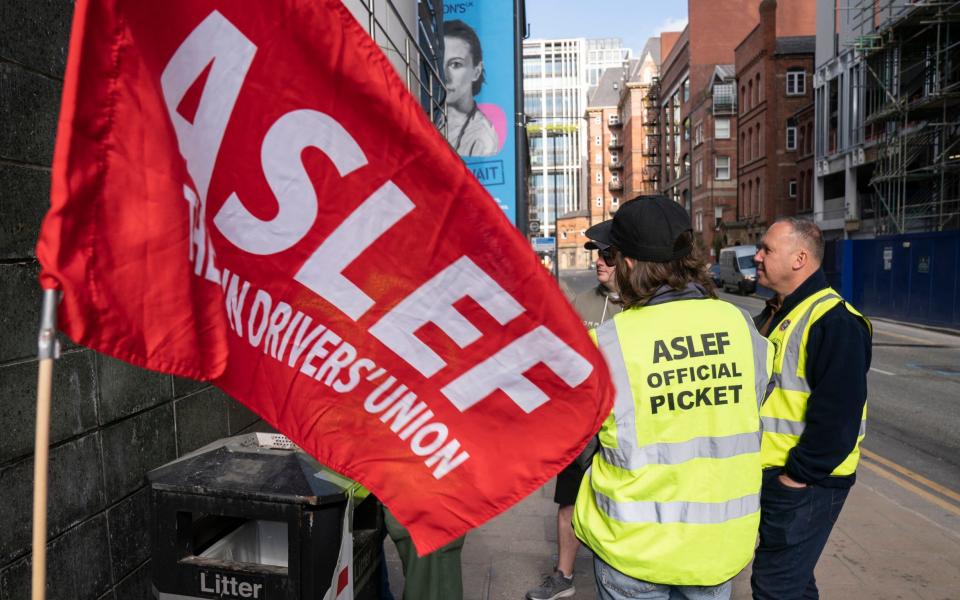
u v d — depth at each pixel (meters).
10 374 2.09
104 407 2.48
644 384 1.70
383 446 1.59
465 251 1.46
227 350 1.54
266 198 1.48
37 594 1.24
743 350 1.78
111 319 1.37
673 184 67.94
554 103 132.88
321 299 1.53
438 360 1.54
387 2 5.31
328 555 1.90
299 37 1.36
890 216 23.67
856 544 4.11
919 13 22.11
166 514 1.95
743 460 1.76
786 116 41.66
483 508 1.59
